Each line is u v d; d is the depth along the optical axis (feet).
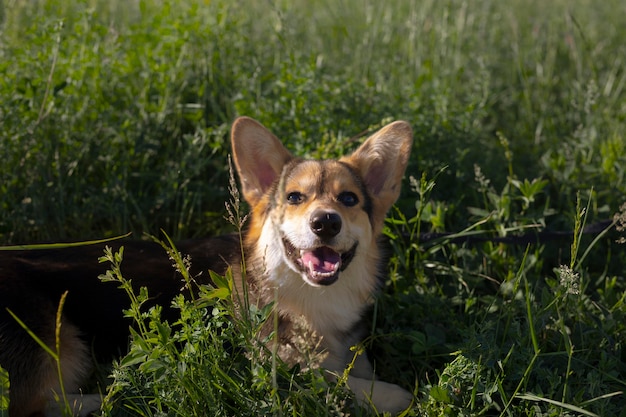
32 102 4.96
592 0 8.89
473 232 4.47
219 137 5.03
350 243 3.96
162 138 5.30
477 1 7.23
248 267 4.08
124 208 4.85
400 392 3.96
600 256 4.70
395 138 4.21
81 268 4.01
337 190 4.02
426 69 6.16
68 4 6.12
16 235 4.70
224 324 3.96
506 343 3.89
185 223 5.02
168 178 4.99
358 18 7.18
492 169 5.18
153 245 4.23
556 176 5.09
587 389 3.73
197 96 5.55
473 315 4.27
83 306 3.98
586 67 6.76
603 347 3.95
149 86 5.35
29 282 3.89
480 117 5.67
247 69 5.63
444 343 4.13
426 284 4.50
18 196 4.80
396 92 5.63
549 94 6.47
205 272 4.11
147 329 4.01
